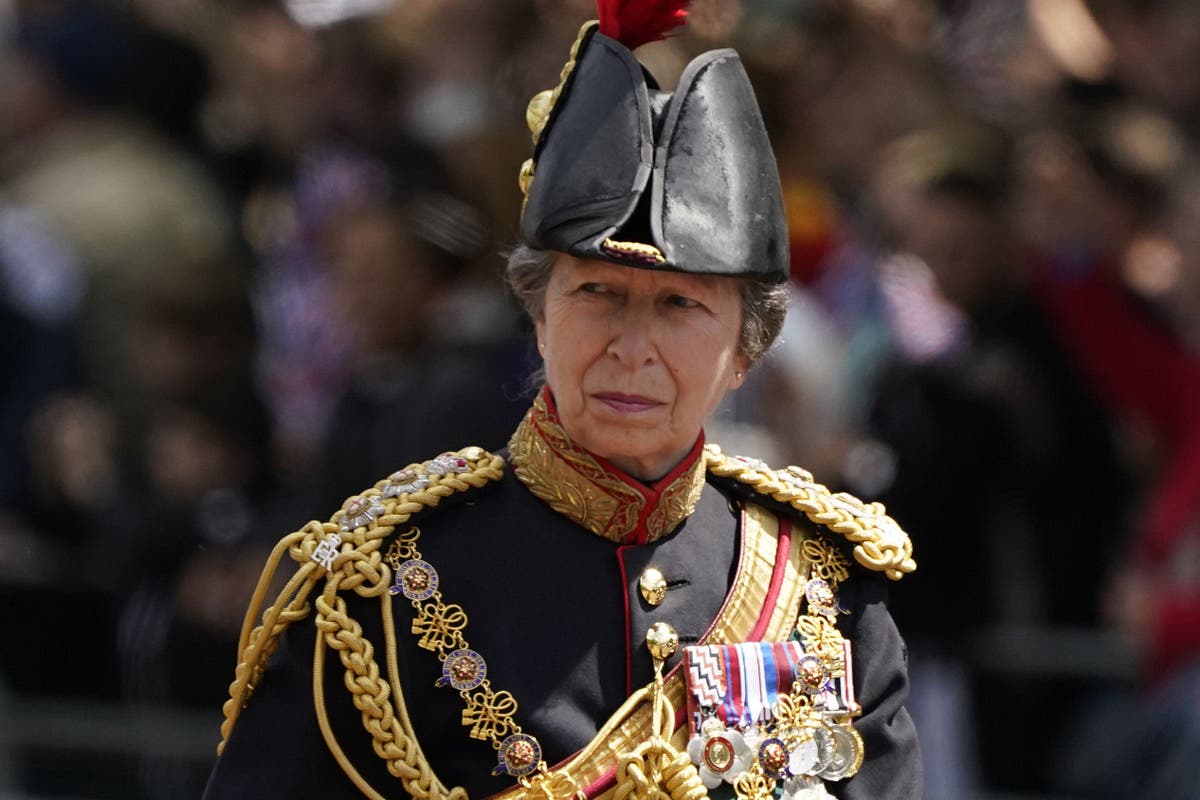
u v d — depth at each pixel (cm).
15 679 1877
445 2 2095
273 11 2273
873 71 2081
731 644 934
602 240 872
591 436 911
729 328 912
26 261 2066
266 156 2239
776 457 1677
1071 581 1833
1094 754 1781
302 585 912
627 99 894
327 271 2031
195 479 1934
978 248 1895
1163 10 2128
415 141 1950
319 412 2008
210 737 1828
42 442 1986
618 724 911
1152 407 1889
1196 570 1791
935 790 1736
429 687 913
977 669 1780
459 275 1764
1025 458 1806
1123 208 1944
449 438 1584
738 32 1991
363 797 908
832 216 2017
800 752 922
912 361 1802
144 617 1856
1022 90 2086
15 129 2208
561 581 933
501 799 901
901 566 970
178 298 1995
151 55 2244
